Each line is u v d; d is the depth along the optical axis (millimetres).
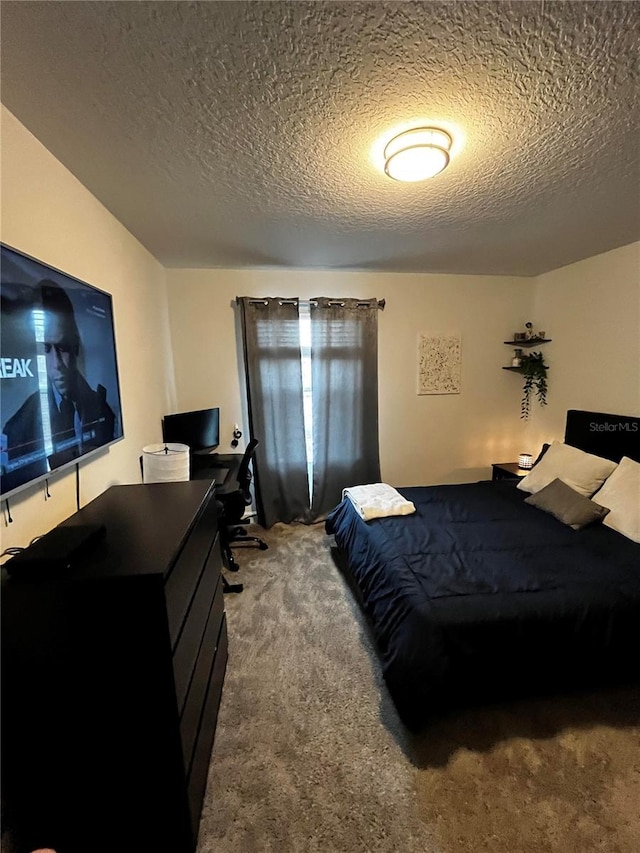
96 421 1734
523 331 4117
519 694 1599
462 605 1574
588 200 2137
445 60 1148
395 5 976
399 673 1522
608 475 2621
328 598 2490
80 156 1591
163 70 1154
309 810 1277
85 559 1041
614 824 1222
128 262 2445
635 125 1471
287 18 1004
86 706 1007
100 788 1057
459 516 2475
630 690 1729
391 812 1267
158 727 1037
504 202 2152
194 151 1597
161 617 977
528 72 1201
